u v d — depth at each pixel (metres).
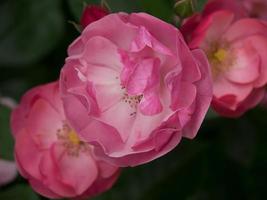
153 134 0.46
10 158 0.56
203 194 0.59
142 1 0.53
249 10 0.56
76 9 0.54
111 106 0.49
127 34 0.47
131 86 0.47
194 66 0.46
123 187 0.57
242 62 0.54
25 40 0.61
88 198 0.54
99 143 0.47
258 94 0.53
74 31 0.61
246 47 0.53
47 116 0.52
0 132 0.56
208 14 0.52
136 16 0.46
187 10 0.48
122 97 0.49
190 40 0.48
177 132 0.46
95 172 0.51
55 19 0.61
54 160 0.51
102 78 0.49
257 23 0.53
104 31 0.47
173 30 0.46
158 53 0.47
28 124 0.51
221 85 0.54
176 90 0.46
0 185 0.57
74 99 0.47
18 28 0.61
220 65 0.54
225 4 0.52
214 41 0.54
